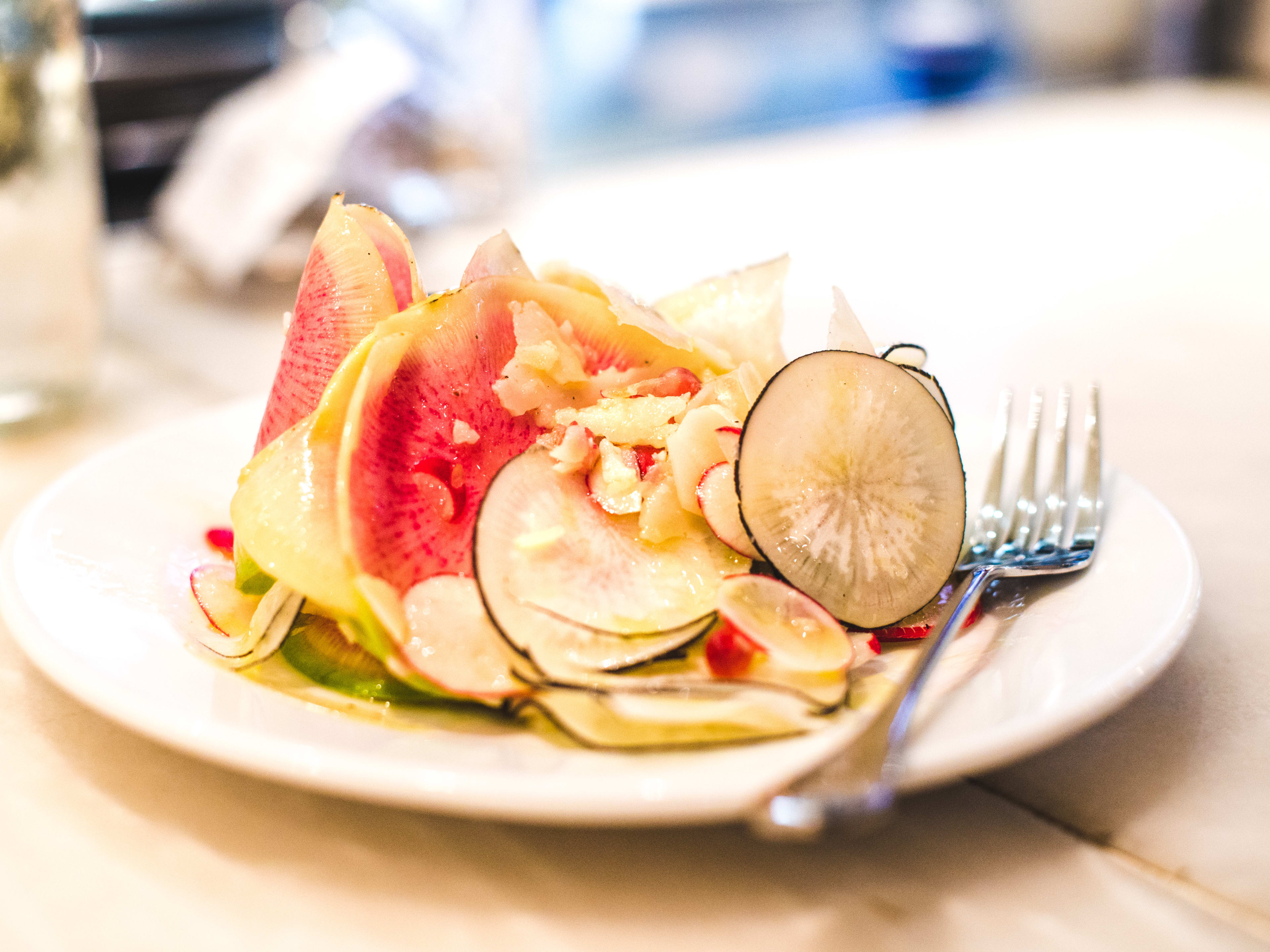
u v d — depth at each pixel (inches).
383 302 9.5
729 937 6.6
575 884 6.9
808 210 27.8
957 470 9.1
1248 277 22.4
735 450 8.8
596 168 33.6
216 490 11.2
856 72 41.2
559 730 7.3
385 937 6.6
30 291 15.6
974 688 7.5
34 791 7.8
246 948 6.5
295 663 8.3
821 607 8.3
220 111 24.4
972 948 6.5
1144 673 7.3
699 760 6.8
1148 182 30.5
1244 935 6.6
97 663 7.6
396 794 6.4
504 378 9.1
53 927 6.7
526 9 27.7
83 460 14.7
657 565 8.5
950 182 30.8
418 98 23.1
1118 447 14.4
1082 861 7.1
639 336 9.7
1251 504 12.5
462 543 8.5
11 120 14.8
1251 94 42.4
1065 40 44.7
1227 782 7.8
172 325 20.7
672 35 37.9
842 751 6.5
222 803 7.6
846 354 8.9
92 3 25.4
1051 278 22.5
